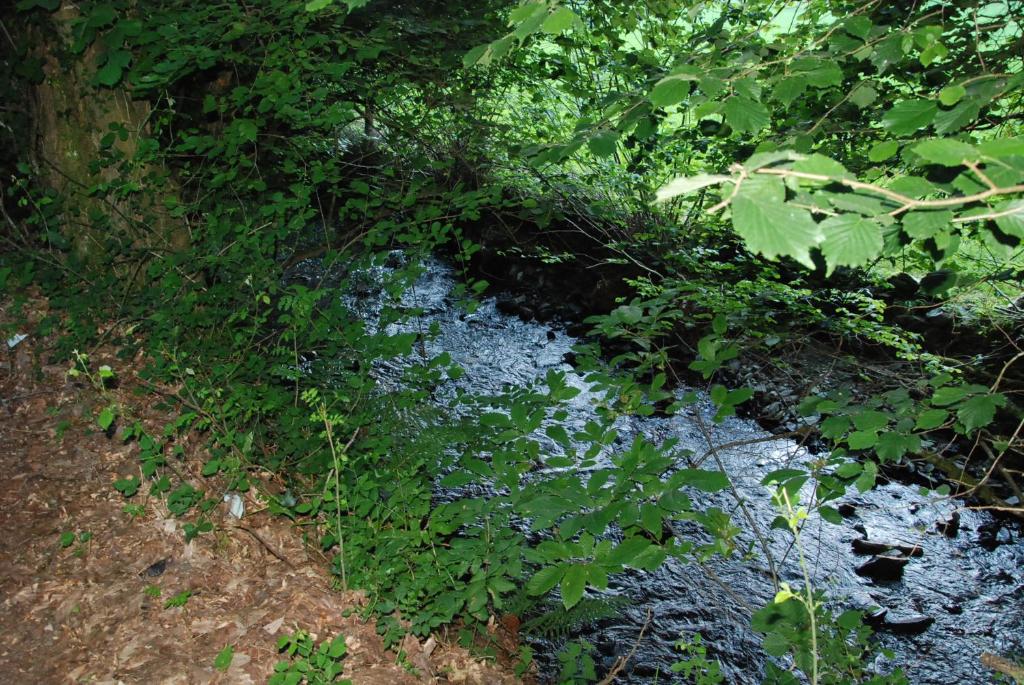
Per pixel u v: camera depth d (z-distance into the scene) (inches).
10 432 177.5
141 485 168.2
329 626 144.6
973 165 59.5
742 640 194.4
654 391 148.3
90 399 185.5
